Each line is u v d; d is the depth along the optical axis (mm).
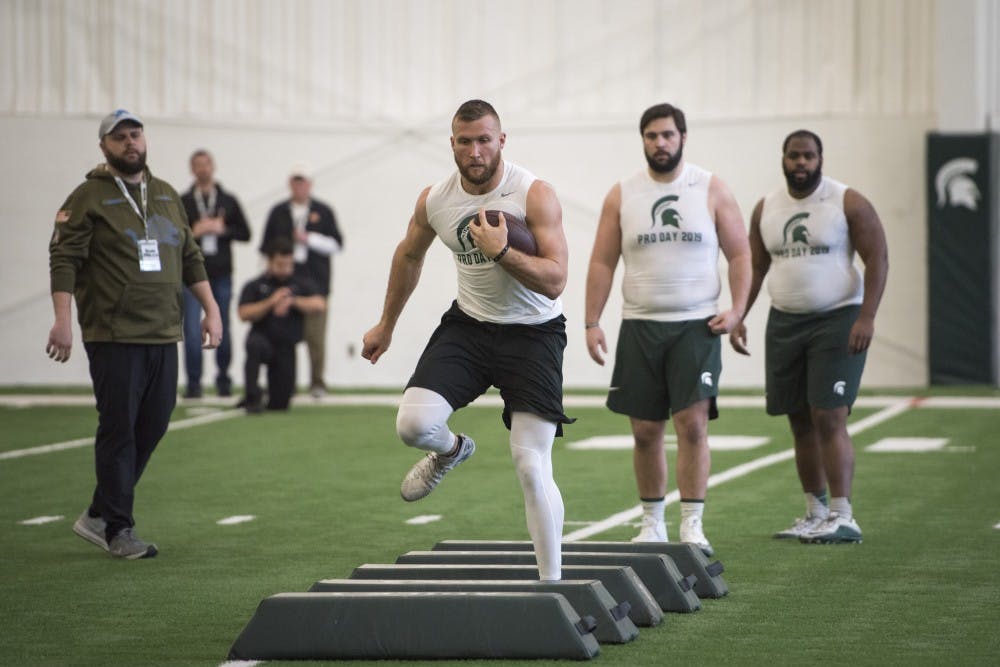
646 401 20656
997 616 16125
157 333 20625
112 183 20656
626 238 20719
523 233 14820
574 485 28328
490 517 24672
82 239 20359
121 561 20500
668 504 26062
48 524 23953
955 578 18484
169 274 20797
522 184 15180
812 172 21594
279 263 43000
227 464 31984
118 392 20484
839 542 21359
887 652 14414
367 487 28469
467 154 14859
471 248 15273
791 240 21766
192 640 15438
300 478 29766
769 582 18359
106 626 16172
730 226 20703
